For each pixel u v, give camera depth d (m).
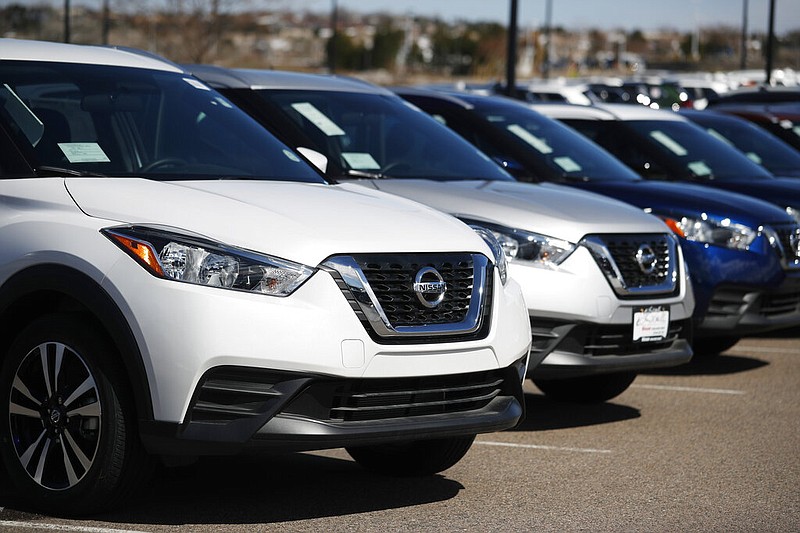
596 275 12.56
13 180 9.20
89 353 8.54
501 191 13.46
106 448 8.50
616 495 10.31
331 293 8.54
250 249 8.47
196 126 10.62
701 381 16.31
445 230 9.45
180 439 8.30
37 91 9.98
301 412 8.49
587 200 13.55
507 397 9.56
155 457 8.66
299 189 9.74
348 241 8.75
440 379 8.98
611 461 11.58
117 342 8.36
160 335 8.25
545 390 14.69
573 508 9.84
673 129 20.30
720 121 23.73
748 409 14.41
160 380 8.25
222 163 10.34
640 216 13.48
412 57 118.31
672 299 13.27
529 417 13.68
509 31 29.75
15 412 8.98
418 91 17.78
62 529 8.55
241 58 80.00
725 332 16.25
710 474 11.18
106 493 8.62
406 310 8.88
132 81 10.69
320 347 8.41
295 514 9.29
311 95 14.80
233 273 8.38
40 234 8.77
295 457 11.29
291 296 8.44
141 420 8.36
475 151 15.11
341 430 8.56
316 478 10.51
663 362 13.21
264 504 9.54
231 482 10.21
